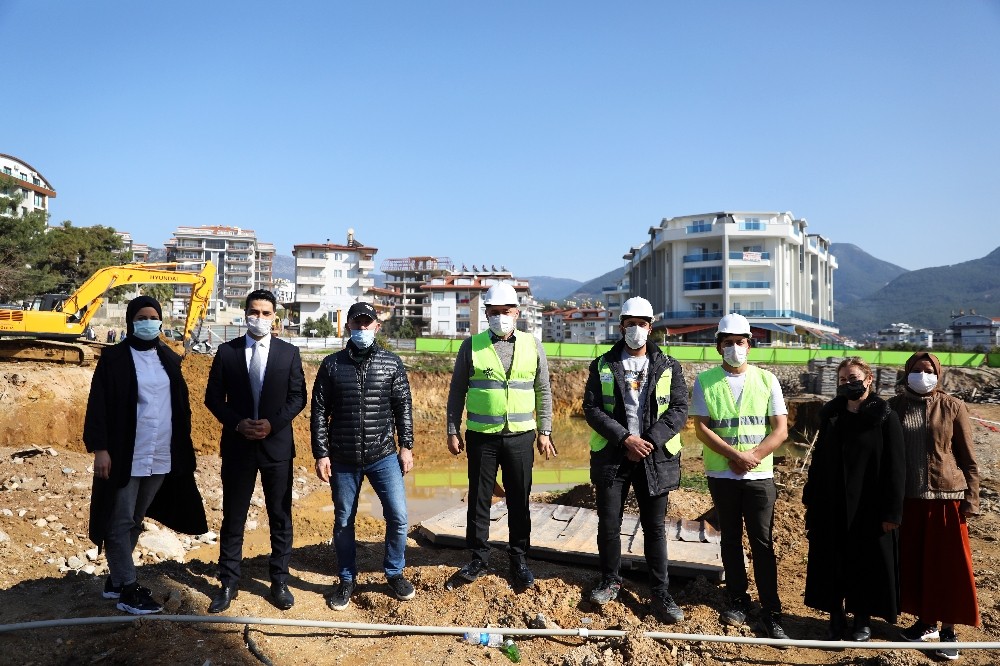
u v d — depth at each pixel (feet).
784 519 26.45
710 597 17.46
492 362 16.85
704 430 16.51
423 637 15.12
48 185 225.15
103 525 14.78
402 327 242.17
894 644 15.01
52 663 13.23
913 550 15.85
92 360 61.57
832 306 251.19
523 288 312.71
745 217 189.78
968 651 15.49
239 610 15.70
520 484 16.94
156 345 15.64
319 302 256.73
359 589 17.33
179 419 15.74
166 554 27.27
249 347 16.14
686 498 29.91
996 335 292.20
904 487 15.34
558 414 105.09
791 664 14.82
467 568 17.22
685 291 191.52
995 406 85.66
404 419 16.80
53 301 64.03
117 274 66.80
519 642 15.17
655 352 16.72
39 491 30.71
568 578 17.84
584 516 23.40
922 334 357.20
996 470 37.50
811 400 86.74
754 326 182.91
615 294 270.46
